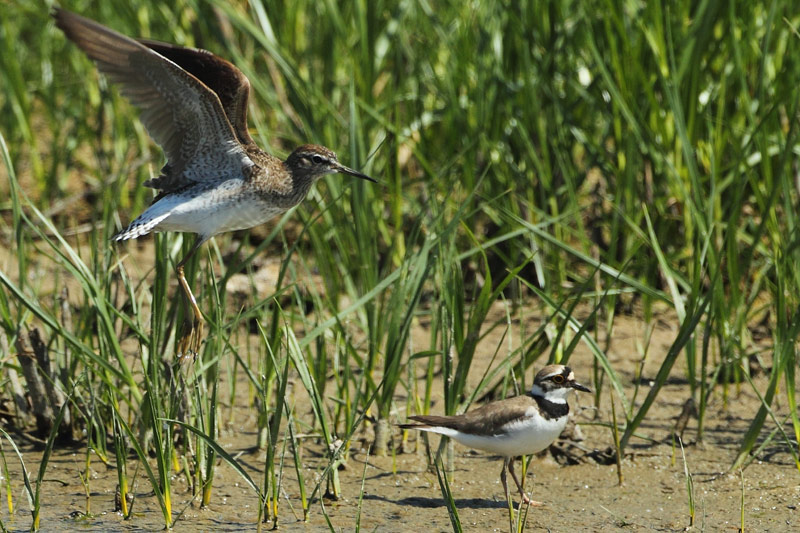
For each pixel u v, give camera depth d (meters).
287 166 11.17
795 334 10.62
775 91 13.81
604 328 14.28
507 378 10.91
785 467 10.88
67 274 15.55
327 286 13.96
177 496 10.46
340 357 12.69
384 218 15.27
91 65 18.66
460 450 11.59
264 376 10.65
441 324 11.41
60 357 12.35
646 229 14.32
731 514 9.92
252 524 9.85
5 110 18.17
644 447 11.46
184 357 10.41
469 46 15.64
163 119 10.35
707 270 13.36
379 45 16.45
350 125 13.10
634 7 14.47
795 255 11.91
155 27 18.55
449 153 15.38
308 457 11.34
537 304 14.95
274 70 16.81
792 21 14.58
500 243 15.09
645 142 13.90
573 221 15.91
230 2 17.47
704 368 11.27
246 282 15.14
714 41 14.59
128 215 17.11
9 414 12.11
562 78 15.63
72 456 11.42
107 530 9.74
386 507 10.19
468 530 9.67
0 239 16.38
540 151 15.02
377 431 11.36
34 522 9.72
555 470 11.04
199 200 10.55
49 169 18.12
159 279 10.80
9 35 17.56
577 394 11.65
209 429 10.27
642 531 9.61
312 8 18.27
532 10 14.93
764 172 12.57
